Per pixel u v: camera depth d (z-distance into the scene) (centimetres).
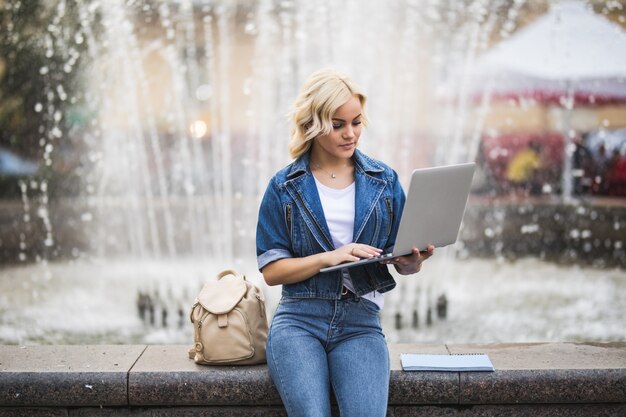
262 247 246
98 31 786
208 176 867
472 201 851
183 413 257
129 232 748
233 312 257
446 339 455
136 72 829
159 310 516
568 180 847
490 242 729
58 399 255
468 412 257
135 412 258
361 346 238
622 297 543
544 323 484
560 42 843
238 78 854
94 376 255
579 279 598
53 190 831
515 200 848
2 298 546
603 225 765
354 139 238
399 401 255
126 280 599
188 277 614
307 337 239
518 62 851
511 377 253
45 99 812
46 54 791
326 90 233
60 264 651
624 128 843
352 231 244
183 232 761
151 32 827
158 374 254
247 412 257
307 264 236
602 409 256
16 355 271
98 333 467
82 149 834
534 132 856
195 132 857
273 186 247
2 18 767
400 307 516
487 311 509
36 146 827
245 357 255
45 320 493
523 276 609
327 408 228
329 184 246
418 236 234
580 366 257
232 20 839
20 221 767
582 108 849
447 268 629
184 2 825
